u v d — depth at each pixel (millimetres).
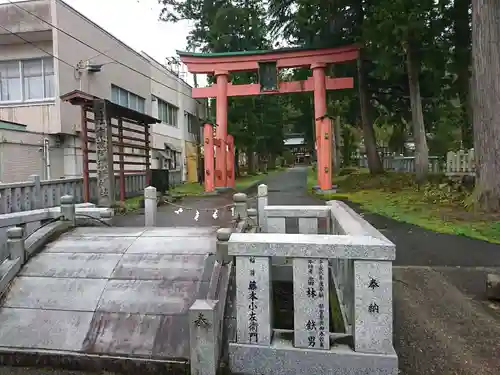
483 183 9812
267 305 2938
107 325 3340
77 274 3908
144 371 3033
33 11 14312
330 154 16156
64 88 14609
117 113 12086
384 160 30500
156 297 3559
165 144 23734
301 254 2850
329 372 2814
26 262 4129
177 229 4980
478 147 9930
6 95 15523
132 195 15195
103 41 17109
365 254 2740
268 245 2898
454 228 8109
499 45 9500
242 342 2980
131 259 4102
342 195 14859
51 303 3592
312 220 5148
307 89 17141
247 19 21047
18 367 3170
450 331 3775
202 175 25109
